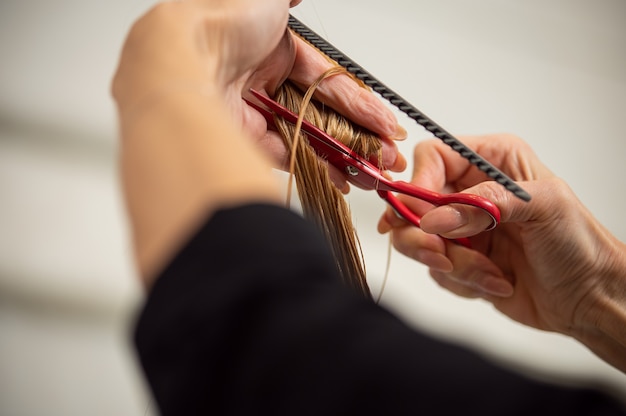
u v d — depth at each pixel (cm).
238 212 27
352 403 24
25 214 113
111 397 110
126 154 33
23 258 112
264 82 63
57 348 110
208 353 26
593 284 79
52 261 112
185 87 35
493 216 69
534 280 83
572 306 81
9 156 114
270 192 29
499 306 87
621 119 147
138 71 37
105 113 119
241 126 61
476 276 83
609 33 154
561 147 142
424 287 121
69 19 121
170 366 26
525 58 146
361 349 25
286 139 64
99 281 113
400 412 23
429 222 69
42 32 120
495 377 23
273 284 26
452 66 139
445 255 84
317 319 25
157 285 27
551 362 124
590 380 23
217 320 26
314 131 64
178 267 27
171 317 26
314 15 132
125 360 111
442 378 24
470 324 122
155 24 41
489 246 86
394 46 136
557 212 74
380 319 26
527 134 140
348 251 67
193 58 38
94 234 114
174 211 29
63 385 109
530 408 22
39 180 114
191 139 31
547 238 76
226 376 26
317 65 64
